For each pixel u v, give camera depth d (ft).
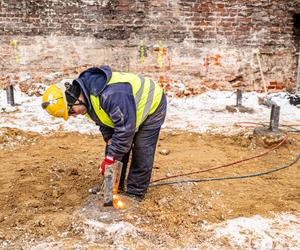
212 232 12.63
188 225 13.02
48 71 31.71
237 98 29.43
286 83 33.96
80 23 31.24
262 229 12.84
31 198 14.62
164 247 11.81
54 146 20.76
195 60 32.71
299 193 15.74
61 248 11.48
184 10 31.86
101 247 11.62
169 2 31.60
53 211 13.69
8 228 12.57
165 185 15.90
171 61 32.50
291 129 24.59
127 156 14.67
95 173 17.04
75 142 21.56
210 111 28.84
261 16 32.58
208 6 31.99
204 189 15.76
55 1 30.73
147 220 13.11
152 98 13.14
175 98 32.07
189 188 15.75
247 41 32.83
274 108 21.59
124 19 31.55
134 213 13.38
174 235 12.45
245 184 16.53
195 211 13.98
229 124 25.30
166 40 32.17
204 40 32.48
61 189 15.35
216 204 14.55
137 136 13.65
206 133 23.47
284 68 33.71
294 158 19.88
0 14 30.48
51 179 16.33
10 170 17.33
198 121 25.94
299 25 33.55
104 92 12.05
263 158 19.79
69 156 19.31
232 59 32.96
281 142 21.16
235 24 32.50
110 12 31.35
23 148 20.40
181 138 22.63
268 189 16.12
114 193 14.23
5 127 22.81
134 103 12.30
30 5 30.58
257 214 13.88
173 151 20.57
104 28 31.53
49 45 31.32
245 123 25.48
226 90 33.32
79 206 13.97
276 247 11.96
